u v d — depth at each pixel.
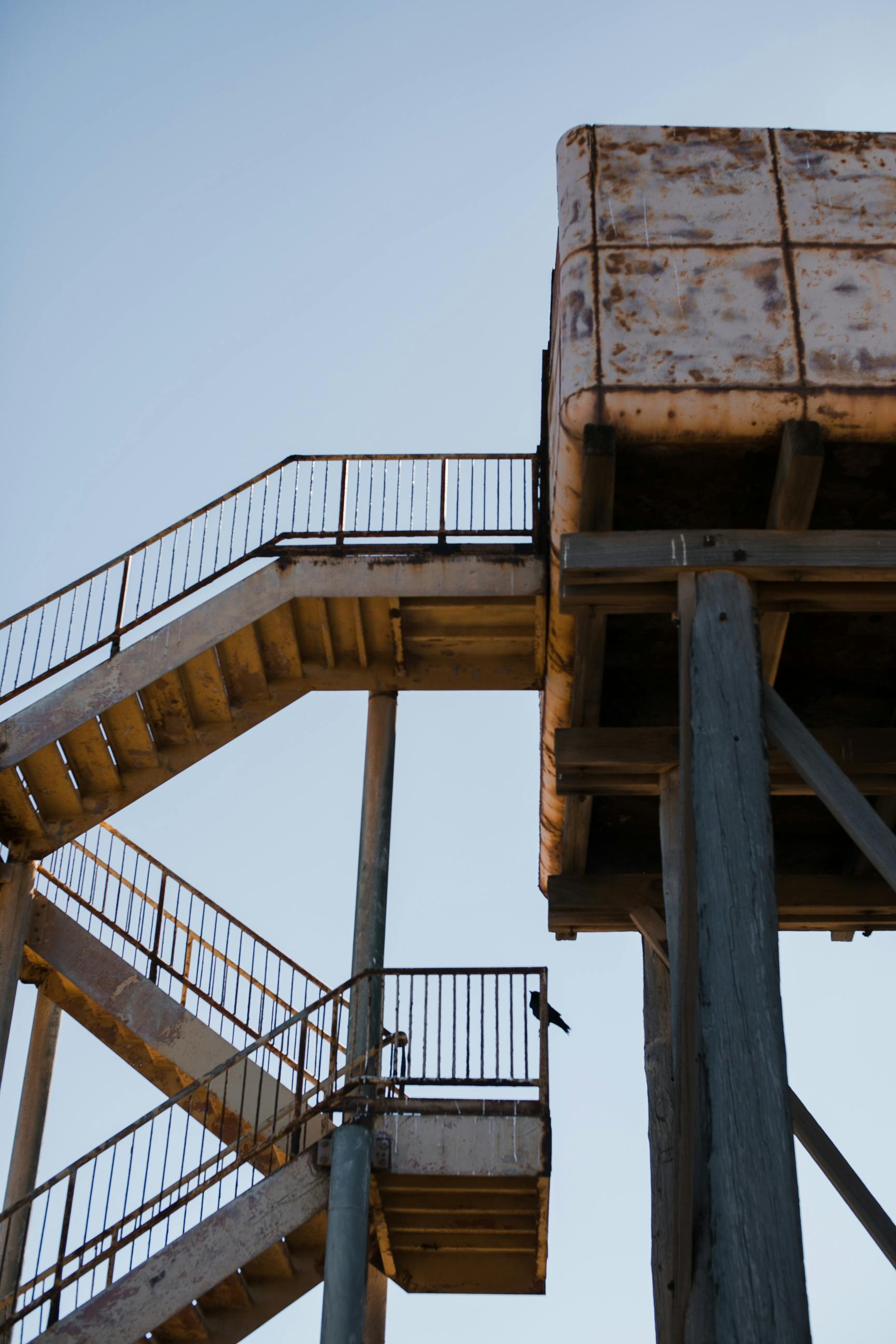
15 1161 14.30
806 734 8.71
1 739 13.19
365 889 13.13
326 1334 10.71
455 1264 13.60
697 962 7.98
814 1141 10.91
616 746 11.29
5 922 13.74
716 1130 7.49
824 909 13.26
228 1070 13.44
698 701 8.70
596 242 9.95
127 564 14.06
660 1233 11.43
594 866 13.75
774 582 9.27
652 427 9.38
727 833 8.26
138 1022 13.71
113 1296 11.21
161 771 14.17
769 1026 7.73
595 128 10.39
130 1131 11.87
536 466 14.02
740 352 9.55
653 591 9.38
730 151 10.29
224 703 14.08
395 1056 12.14
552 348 12.63
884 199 10.12
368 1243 12.22
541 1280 13.67
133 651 13.45
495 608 13.70
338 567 13.62
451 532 13.80
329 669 14.41
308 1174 11.62
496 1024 12.26
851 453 9.61
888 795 12.45
